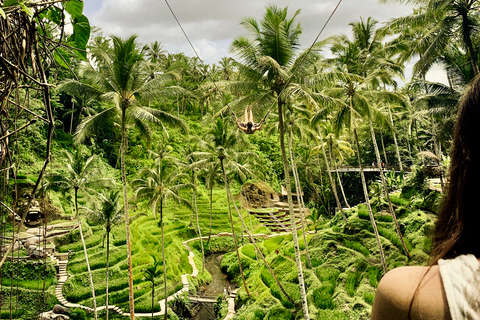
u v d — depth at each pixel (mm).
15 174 2076
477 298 508
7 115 2020
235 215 47750
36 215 33688
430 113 18734
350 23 21562
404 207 24938
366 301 19641
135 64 18469
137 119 20016
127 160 54312
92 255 32875
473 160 605
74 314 24594
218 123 27953
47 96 2031
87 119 19016
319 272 23734
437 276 593
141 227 41719
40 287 25859
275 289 25156
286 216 49500
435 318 525
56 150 43125
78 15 2463
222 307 28375
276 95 16500
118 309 27109
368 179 45062
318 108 20672
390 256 21906
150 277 26594
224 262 37719
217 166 29922
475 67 15961
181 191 50312
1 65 1780
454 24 16969
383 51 21609
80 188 25094
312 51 15422
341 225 28219
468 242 600
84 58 2625
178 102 66250
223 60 68875
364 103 20344
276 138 61969
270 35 15453
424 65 17750
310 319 20312
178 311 28453
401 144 44375
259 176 32938
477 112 621
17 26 1907
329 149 35312
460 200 622
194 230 43531
